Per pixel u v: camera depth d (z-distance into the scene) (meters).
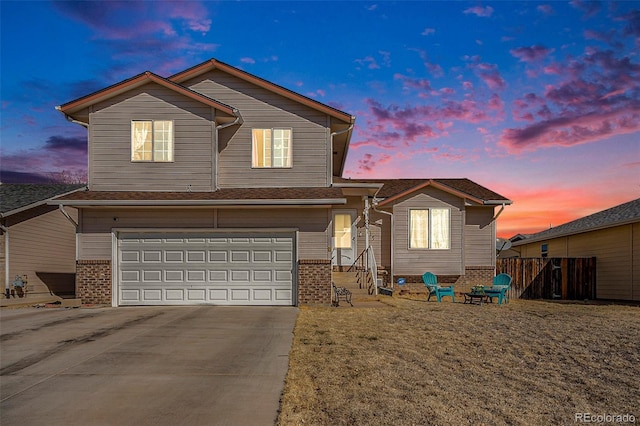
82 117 15.51
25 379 6.54
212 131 15.28
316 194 14.41
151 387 6.19
